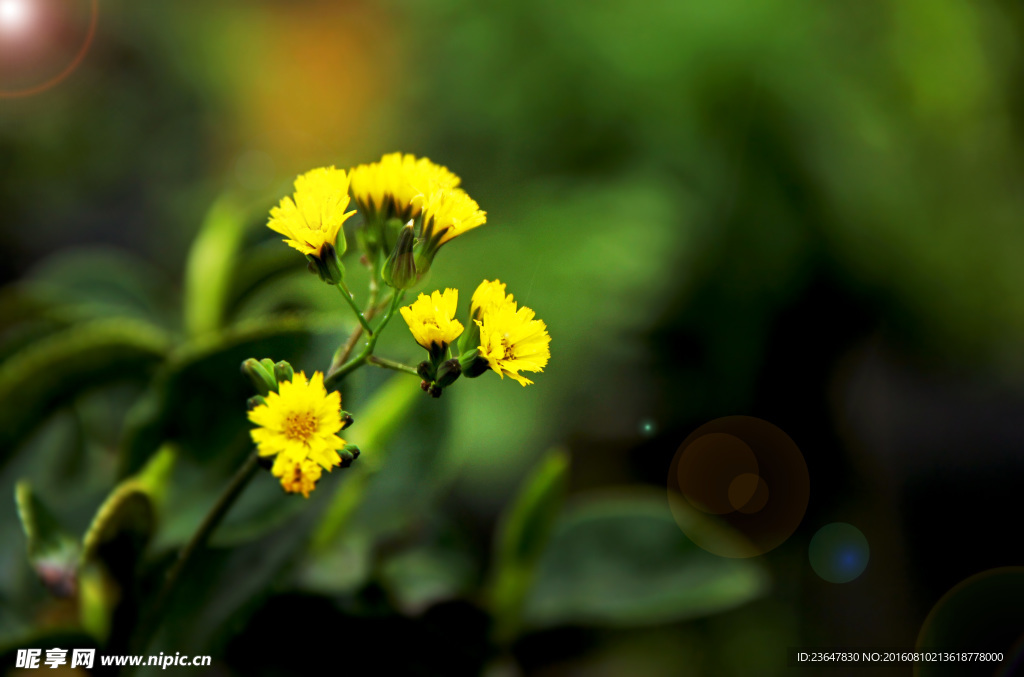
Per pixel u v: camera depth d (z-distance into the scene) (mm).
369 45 1179
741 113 868
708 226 875
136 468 455
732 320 875
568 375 789
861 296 889
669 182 892
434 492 462
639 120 896
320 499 454
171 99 1562
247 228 492
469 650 474
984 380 1090
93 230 1493
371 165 418
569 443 900
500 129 952
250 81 1348
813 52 866
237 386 451
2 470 476
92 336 461
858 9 873
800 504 911
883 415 1100
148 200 1531
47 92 1490
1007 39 909
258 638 467
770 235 865
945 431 1177
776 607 884
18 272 1404
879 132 859
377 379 465
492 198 898
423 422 465
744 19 860
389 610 470
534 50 932
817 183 860
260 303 502
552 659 548
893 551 1010
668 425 913
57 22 1389
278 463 384
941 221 873
